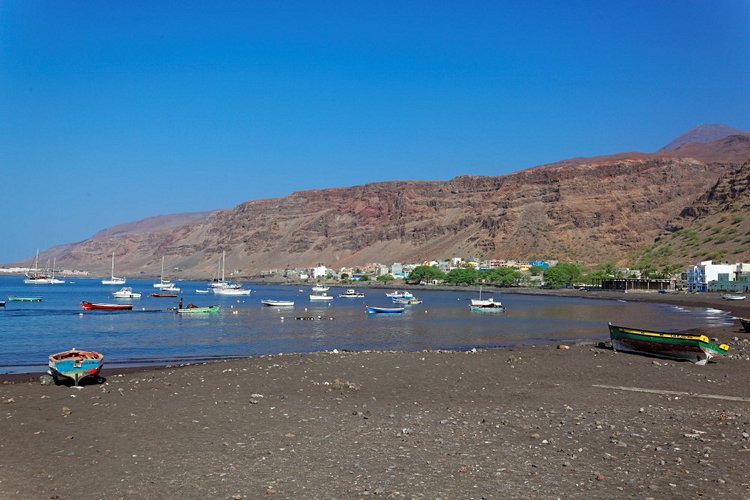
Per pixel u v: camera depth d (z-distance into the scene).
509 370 37.72
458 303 169.62
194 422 24.02
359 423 23.83
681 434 21.73
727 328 76.00
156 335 71.88
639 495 15.70
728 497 15.52
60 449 20.39
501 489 16.27
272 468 18.23
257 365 40.44
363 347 59.69
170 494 16.20
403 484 16.73
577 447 20.16
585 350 48.25
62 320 96.75
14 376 39.62
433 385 32.59
